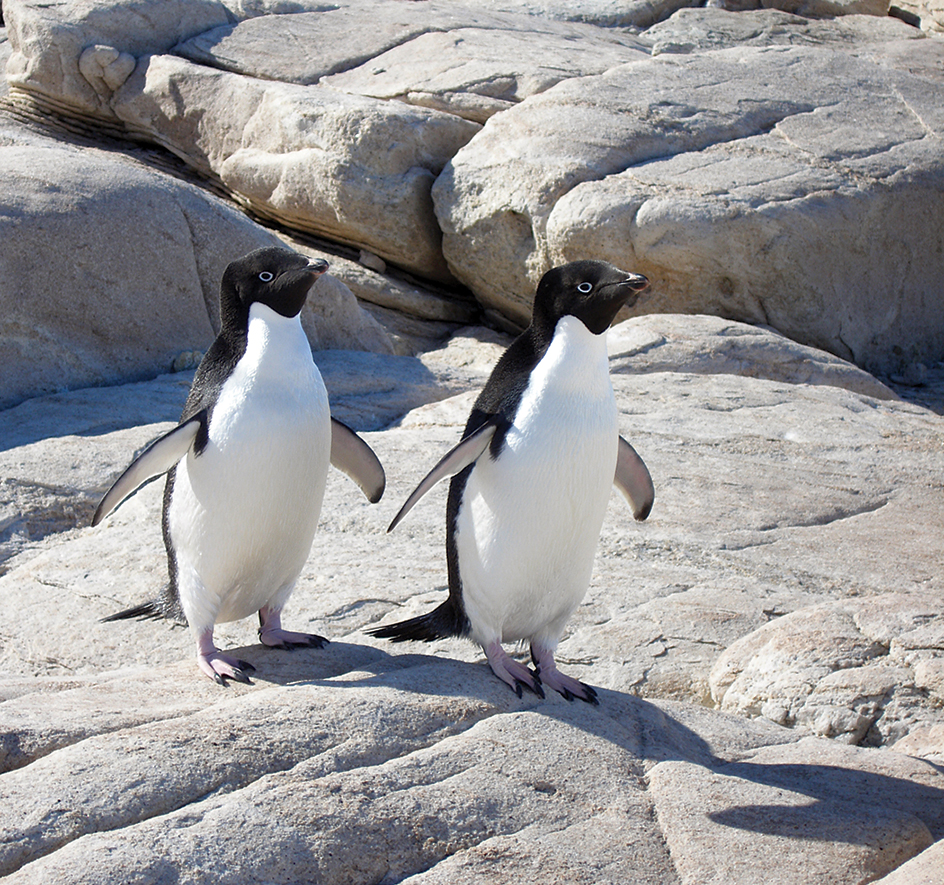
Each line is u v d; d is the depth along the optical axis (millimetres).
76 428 7762
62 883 2486
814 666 4539
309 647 4223
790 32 18406
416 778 3137
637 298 12289
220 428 3824
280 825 2801
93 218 9586
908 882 2844
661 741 3717
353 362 9961
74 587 5562
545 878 2846
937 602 5031
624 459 4383
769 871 2943
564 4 19156
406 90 14500
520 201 12414
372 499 4668
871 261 12469
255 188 14234
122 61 15375
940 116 13602
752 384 9211
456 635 4113
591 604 5430
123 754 2984
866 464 7602
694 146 12742
